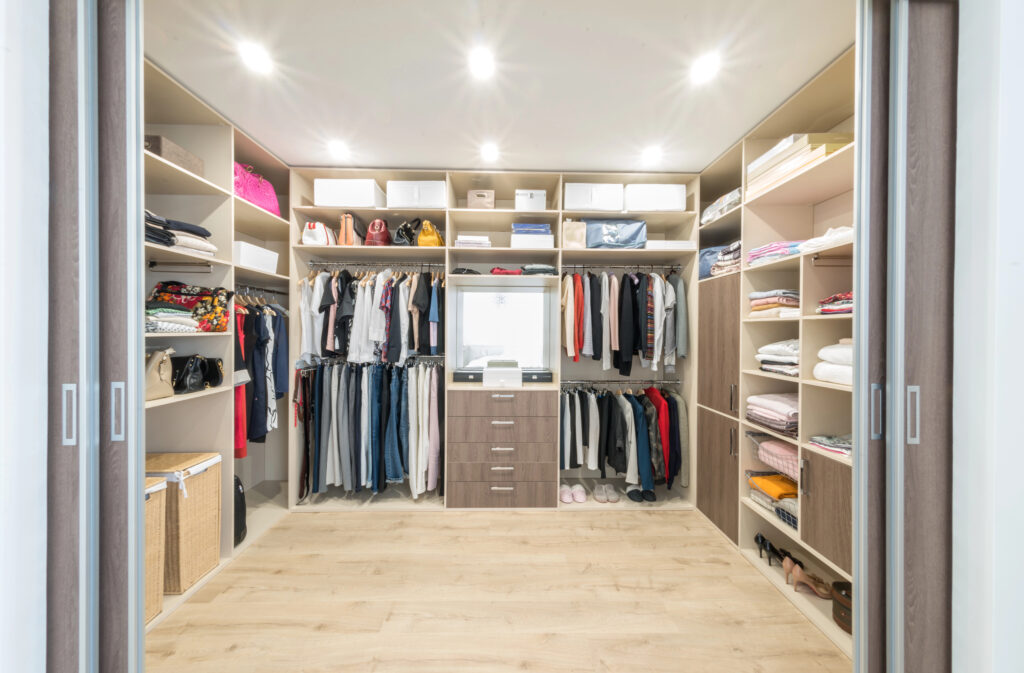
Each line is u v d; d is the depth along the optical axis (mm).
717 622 1646
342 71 1652
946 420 882
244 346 2275
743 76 1669
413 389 2738
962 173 857
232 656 1466
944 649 885
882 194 886
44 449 781
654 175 2699
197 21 1368
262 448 3176
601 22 1370
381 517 2580
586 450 3020
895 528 880
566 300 2789
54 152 790
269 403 2426
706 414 2576
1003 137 806
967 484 858
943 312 877
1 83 716
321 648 1504
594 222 2762
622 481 3215
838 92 1735
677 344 2836
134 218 841
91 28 812
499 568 2014
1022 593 822
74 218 798
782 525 1860
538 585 1878
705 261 2672
